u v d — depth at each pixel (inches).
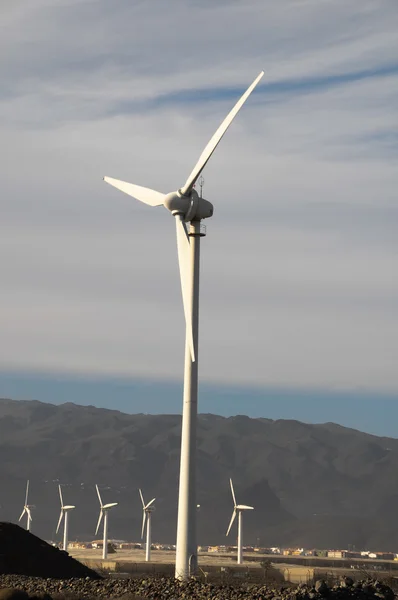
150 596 1887.3
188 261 2593.5
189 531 2394.2
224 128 2568.9
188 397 2480.3
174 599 1812.3
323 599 1568.7
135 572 6171.3
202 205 2613.2
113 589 2044.8
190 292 2568.9
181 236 2605.8
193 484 2423.7
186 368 2500.0
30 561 2807.6
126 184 2765.7
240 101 2573.8
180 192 2615.7
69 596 1889.8
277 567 7288.4
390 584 2308.1
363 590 1620.3
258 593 1752.0
